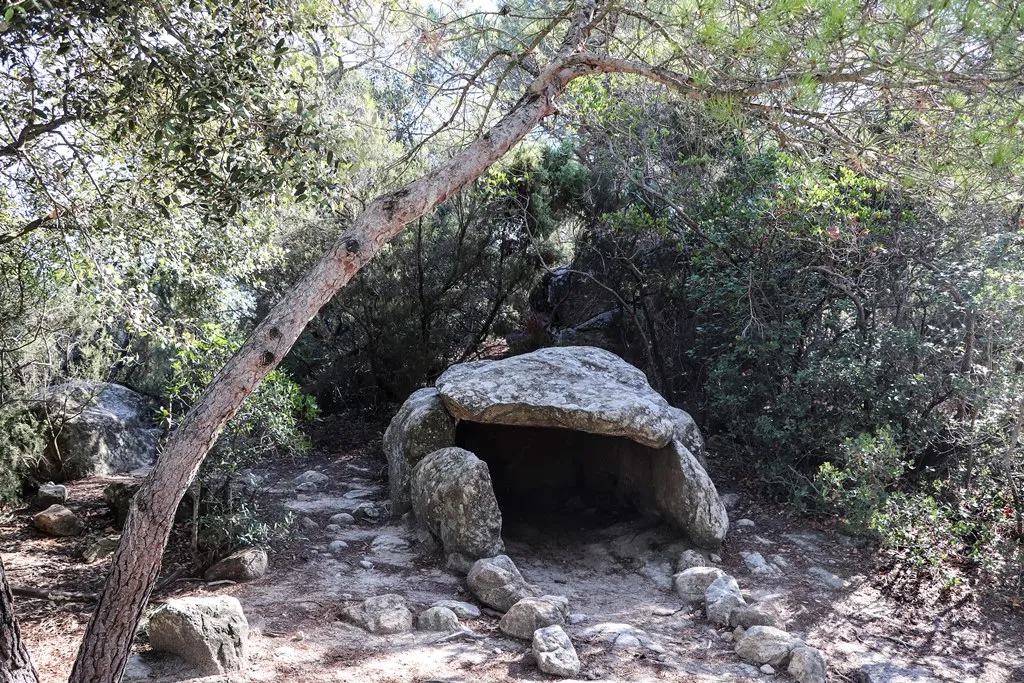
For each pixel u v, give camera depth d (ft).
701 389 35.06
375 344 37.76
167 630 16.15
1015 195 17.17
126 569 11.49
